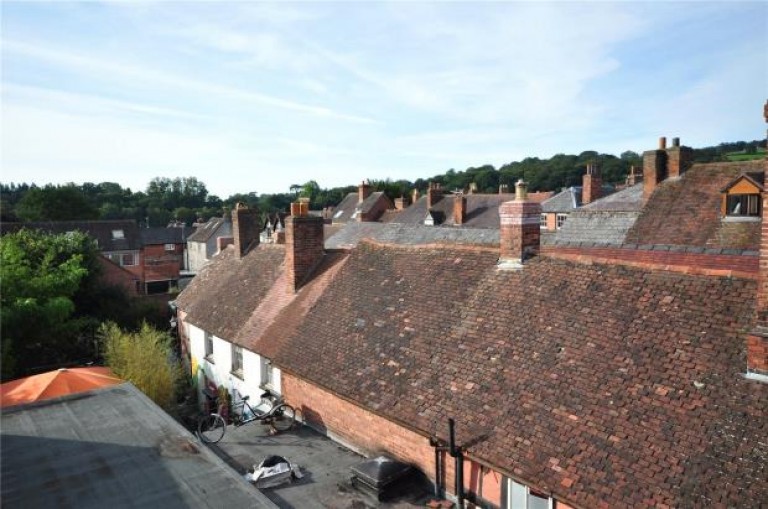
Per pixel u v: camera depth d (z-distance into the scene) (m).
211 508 6.95
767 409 7.36
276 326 17.55
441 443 9.62
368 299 14.95
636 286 10.62
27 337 23.17
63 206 76.19
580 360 9.66
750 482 6.64
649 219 22.56
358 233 39.34
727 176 22.03
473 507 9.75
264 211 125.00
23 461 8.30
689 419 7.74
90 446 8.80
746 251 17.25
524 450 8.58
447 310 12.84
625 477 7.41
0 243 26.36
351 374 12.55
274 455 12.23
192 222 135.00
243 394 18.80
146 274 62.09
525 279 12.38
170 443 8.95
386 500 10.30
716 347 8.59
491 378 10.31
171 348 27.62
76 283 26.19
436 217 53.31
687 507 6.69
